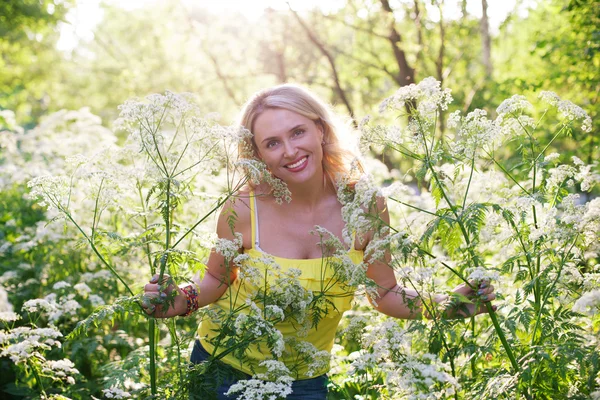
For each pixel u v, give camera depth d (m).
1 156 8.38
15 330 3.62
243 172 3.46
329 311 3.43
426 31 13.29
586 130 3.27
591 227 2.90
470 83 13.24
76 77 18.09
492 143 3.24
